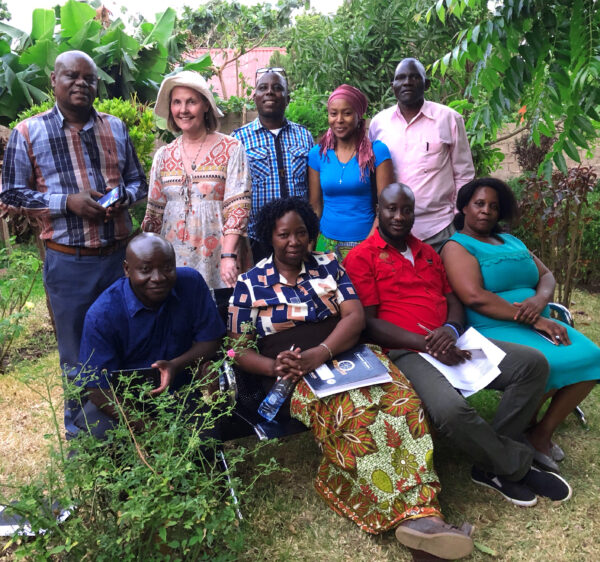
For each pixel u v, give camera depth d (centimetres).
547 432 300
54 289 307
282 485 288
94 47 889
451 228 369
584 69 296
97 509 209
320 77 796
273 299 274
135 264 233
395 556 240
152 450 214
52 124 293
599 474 293
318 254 291
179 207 323
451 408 257
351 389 254
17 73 853
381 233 304
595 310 542
